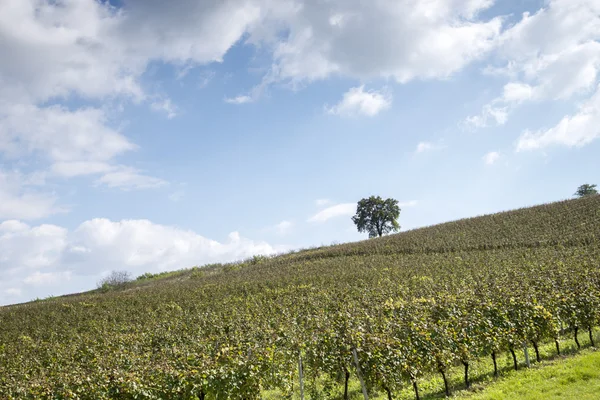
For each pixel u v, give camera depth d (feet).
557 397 37.70
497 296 56.34
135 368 45.93
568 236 134.51
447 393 45.14
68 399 40.27
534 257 111.75
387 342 44.83
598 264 86.89
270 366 46.52
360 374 44.86
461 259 123.95
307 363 51.29
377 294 88.33
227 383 41.96
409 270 116.88
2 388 45.60
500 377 47.62
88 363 55.67
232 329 73.26
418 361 44.55
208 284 146.30
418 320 52.11
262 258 217.77
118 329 92.84
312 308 84.74
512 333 49.42
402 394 47.83
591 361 45.50
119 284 210.59
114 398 40.34
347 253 178.91
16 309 143.13
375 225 308.40
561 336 60.34
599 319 55.98
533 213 184.34
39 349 78.48
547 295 57.57
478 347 47.98
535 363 50.83
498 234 158.51
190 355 45.83
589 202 181.27
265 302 100.58
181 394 40.75
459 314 52.34
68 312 125.70
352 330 49.37
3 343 92.68
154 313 107.24
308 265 161.07
